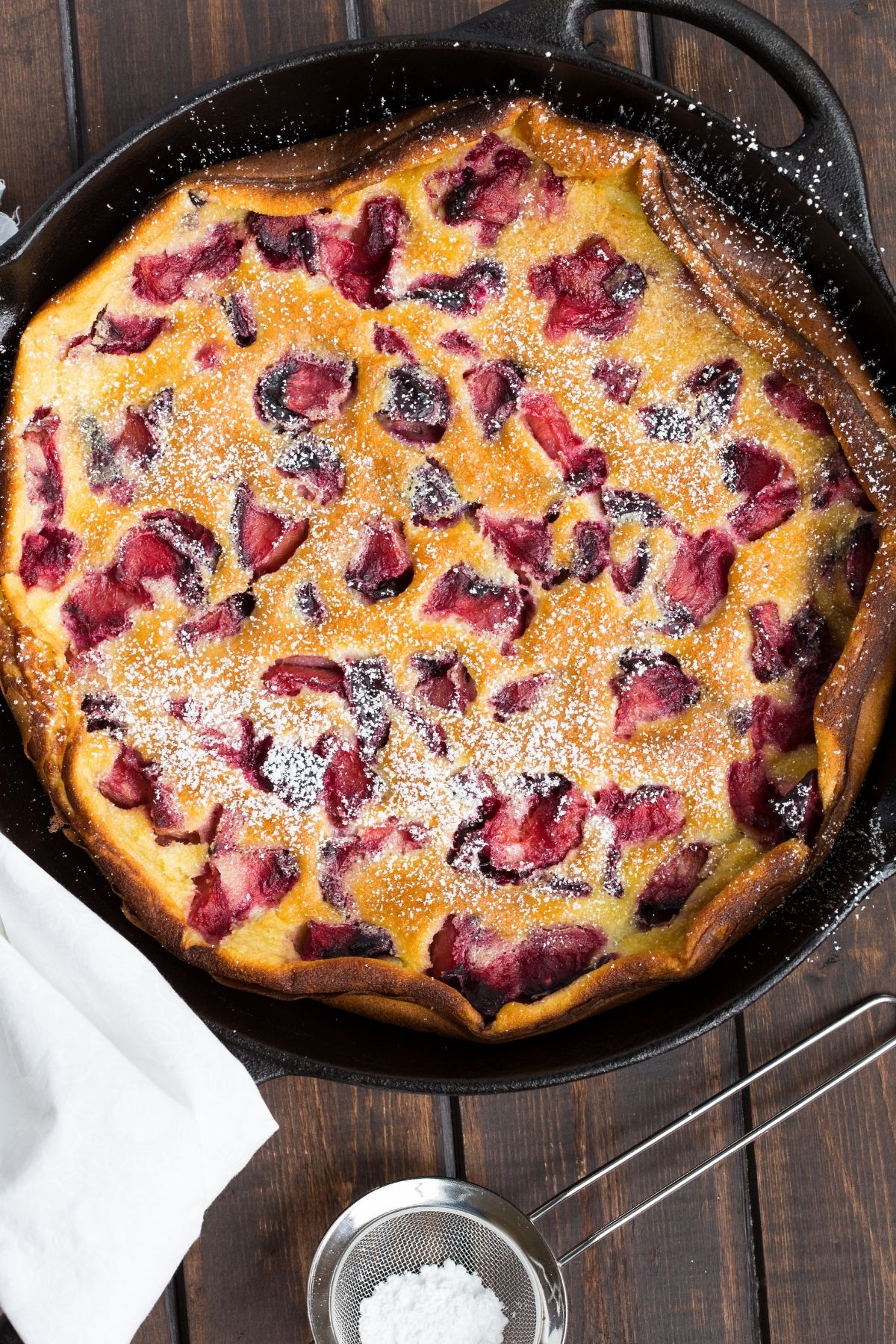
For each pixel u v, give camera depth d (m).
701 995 0.74
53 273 0.75
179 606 0.74
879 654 0.73
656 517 0.74
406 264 0.74
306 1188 0.80
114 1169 0.72
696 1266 0.80
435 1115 0.80
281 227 0.74
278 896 0.74
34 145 0.79
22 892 0.73
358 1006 0.74
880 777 0.74
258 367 0.74
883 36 0.79
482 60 0.72
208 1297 0.79
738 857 0.74
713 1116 0.80
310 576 0.74
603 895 0.74
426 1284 0.79
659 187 0.72
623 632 0.74
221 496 0.74
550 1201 0.77
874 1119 0.80
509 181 0.74
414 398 0.74
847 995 0.80
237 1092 0.73
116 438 0.74
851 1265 0.80
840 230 0.73
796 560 0.74
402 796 0.73
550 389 0.74
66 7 0.79
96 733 0.74
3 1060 0.73
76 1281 0.72
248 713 0.74
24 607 0.73
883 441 0.72
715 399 0.74
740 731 0.74
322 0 0.79
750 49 0.72
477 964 0.74
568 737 0.73
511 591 0.74
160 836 0.74
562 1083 0.72
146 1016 0.73
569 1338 0.80
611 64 0.72
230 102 0.73
